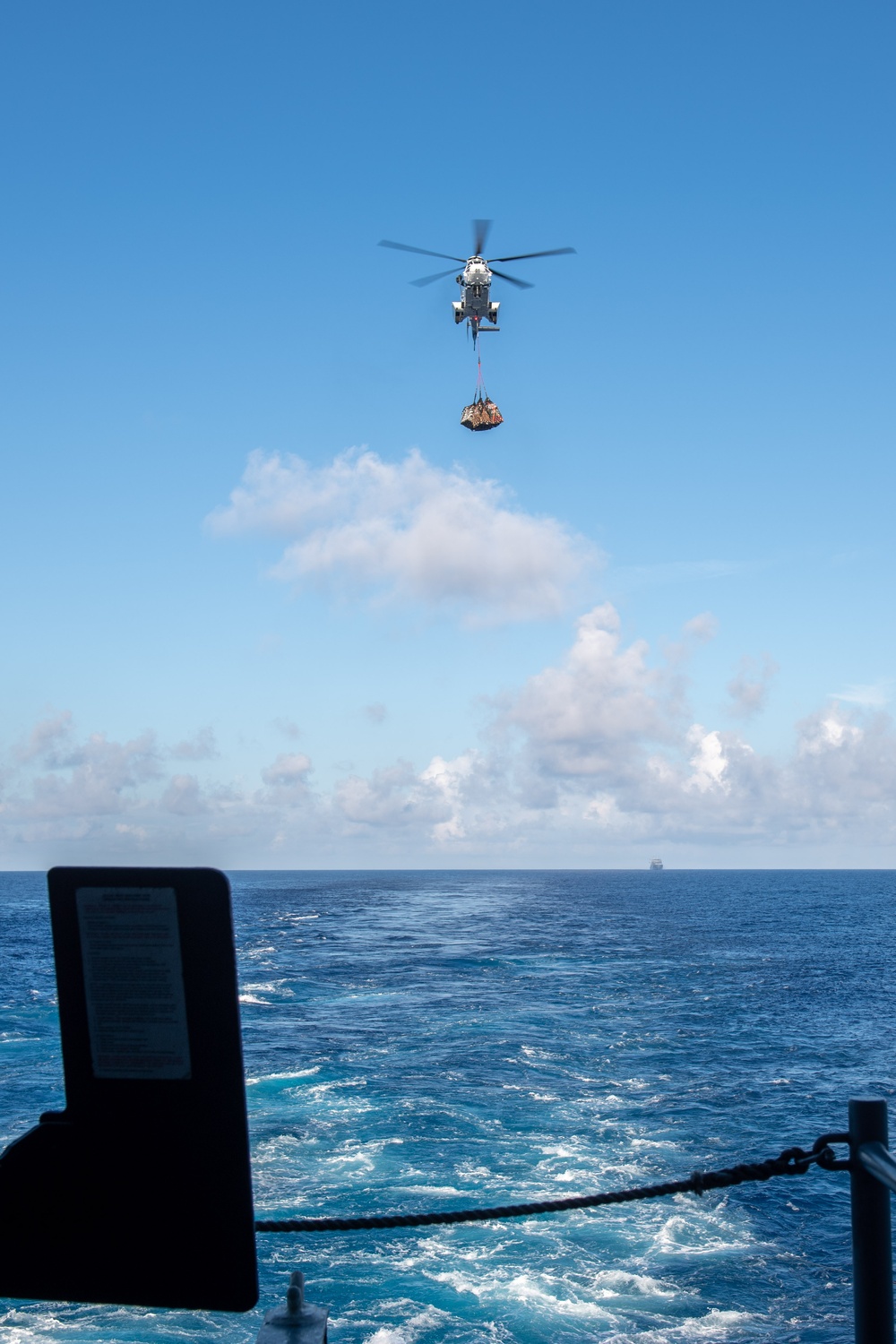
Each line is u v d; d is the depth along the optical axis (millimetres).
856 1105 3201
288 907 165375
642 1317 18656
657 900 196125
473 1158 27328
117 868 2547
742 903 179875
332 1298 19297
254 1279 2605
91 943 2578
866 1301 3141
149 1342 17500
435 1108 32344
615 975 69688
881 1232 3166
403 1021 50188
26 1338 17641
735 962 78375
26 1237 2656
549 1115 31734
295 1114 31672
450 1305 19062
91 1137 2633
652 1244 21938
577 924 124312
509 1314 18672
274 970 72188
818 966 75875
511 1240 21953
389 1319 18500
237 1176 2586
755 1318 18625
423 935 105500
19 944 95125
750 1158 27547
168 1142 2604
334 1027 48344
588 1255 21312
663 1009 54250
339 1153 27562
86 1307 18906
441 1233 22344
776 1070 38938
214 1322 18344
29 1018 49812
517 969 73188
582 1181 25641
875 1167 2957
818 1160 3281
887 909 159500
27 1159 2652
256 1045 43438
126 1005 2582
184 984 2547
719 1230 22719
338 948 90438
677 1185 3416
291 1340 2695
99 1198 2637
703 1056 41375
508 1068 38750
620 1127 30422
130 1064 2598
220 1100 2572
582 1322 18422
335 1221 3586
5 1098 33281
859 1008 55250
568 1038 45438
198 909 2518
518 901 189000
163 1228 2619
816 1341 17750
